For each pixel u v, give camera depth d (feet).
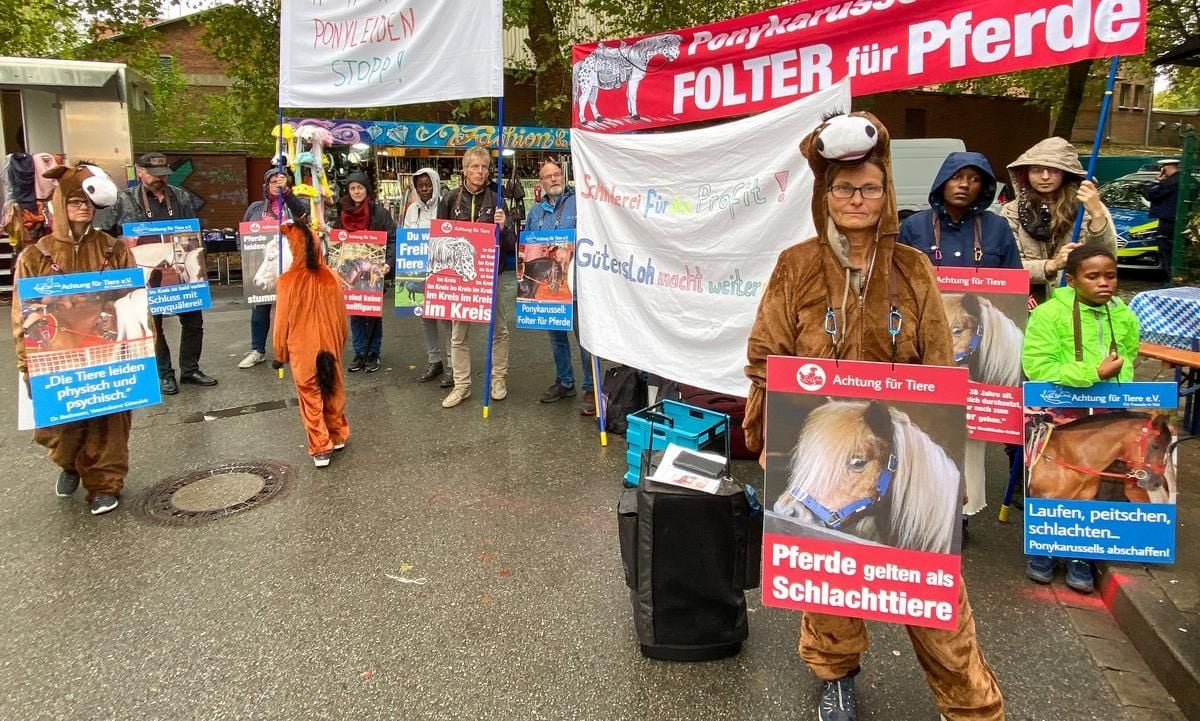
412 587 11.24
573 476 15.38
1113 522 10.58
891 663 9.42
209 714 8.59
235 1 42.52
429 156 43.70
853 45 12.82
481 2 17.08
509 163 38.83
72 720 8.51
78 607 10.76
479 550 12.34
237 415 19.48
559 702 8.73
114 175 40.60
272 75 45.03
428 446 17.13
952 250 12.10
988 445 17.16
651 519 9.14
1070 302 10.63
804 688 8.95
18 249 14.10
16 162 37.04
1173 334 16.65
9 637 10.06
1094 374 10.29
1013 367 11.64
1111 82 10.72
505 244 20.27
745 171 13.03
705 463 9.76
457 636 10.02
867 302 7.07
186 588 11.25
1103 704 8.64
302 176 21.81
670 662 9.45
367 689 8.99
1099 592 10.90
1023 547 11.96
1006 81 56.18
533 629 10.16
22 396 12.96
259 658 9.59
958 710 7.40
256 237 23.30
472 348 27.07
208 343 27.61
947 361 7.15
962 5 11.62
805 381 7.07
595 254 15.51
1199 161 30.45
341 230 22.25
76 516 13.70
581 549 12.35
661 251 14.29
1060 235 12.84
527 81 49.26
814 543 7.17
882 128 6.66
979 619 10.34
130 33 48.34
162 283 20.72
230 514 13.73
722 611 9.33
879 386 6.89
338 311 16.10
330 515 13.67
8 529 13.19
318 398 15.81
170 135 74.69
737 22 13.92
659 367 14.55
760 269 13.05
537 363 24.86
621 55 15.69
